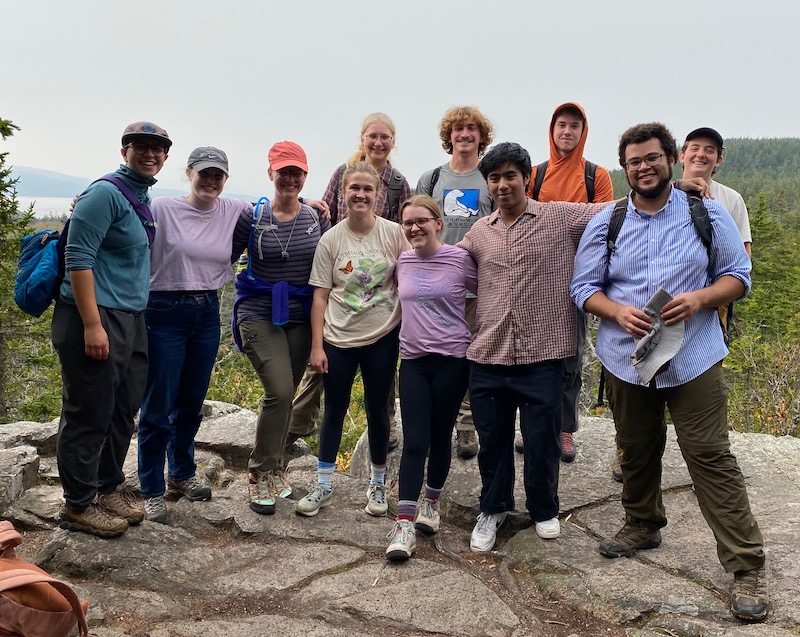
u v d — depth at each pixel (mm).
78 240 3271
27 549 3896
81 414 3502
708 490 3199
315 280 4012
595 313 3375
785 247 39625
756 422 14453
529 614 3262
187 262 3885
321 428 4258
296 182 3918
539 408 3688
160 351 3922
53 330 3428
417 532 4105
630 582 3371
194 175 3877
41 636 2102
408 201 3803
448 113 4645
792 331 26812
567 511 4367
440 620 3156
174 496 4551
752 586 3121
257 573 3586
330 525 4141
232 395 14297
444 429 3881
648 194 3166
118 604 3184
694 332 3172
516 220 3697
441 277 3785
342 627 3133
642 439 3471
